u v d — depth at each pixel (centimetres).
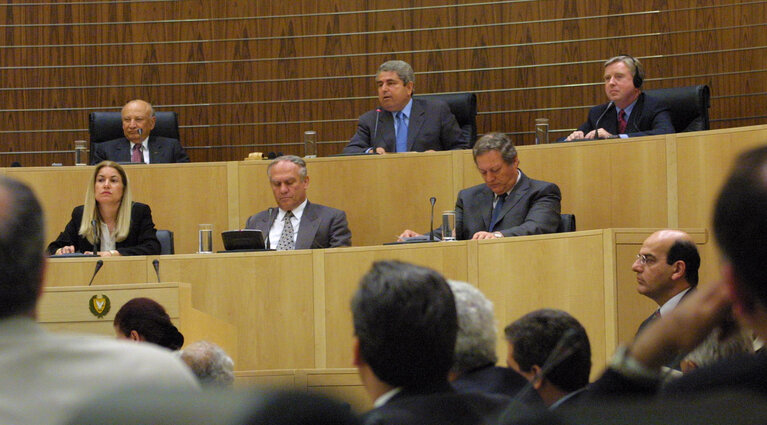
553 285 712
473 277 737
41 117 1227
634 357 162
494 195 849
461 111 1038
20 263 190
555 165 902
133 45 1233
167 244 883
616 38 1160
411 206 928
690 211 855
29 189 198
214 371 421
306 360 750
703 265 755
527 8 1184
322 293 752
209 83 1230
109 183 866
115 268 766
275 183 868
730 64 1123
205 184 949
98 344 184
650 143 871
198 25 1234
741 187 125
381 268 209
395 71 1003
